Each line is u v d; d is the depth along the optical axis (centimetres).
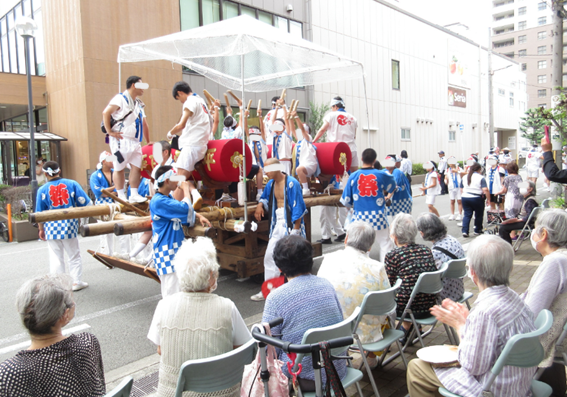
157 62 1537
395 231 389
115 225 476
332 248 877
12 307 566
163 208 443
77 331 486
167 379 234
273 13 1883
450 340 388
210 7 1697
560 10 758
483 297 238
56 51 1537
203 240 261
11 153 1769
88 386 201
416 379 261
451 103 3066
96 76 1422
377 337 332
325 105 2003
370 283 330
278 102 845
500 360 220
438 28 2888
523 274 625
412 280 368
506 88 4047
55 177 604
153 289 638
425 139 2788
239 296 602
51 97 1598
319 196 748
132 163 591
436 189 1100
